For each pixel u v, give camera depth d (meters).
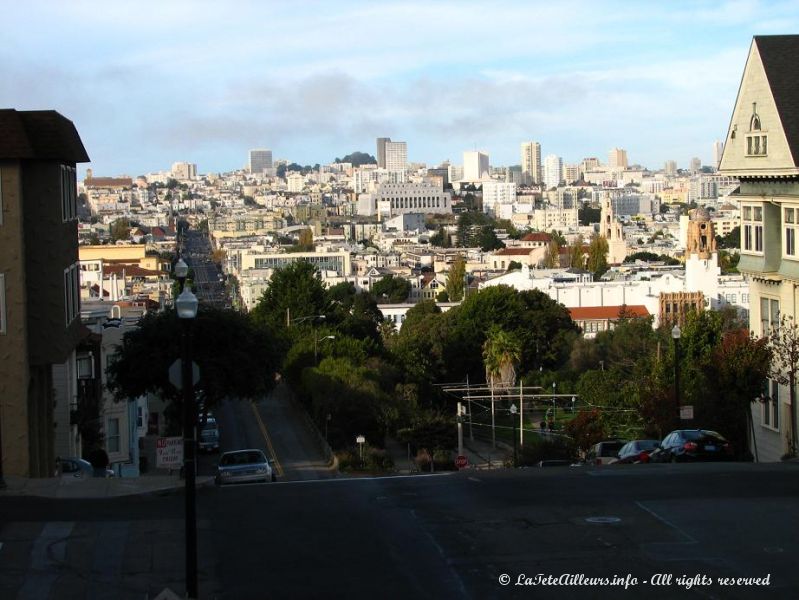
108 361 63.78
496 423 111.31
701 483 31.06
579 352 127.06
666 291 173.12
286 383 116.25
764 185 48.78
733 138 50.69
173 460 33.19
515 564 22.41
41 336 39.41
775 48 48.38
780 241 48.62
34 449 40.34
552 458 65.75
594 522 25.78
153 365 55.31
